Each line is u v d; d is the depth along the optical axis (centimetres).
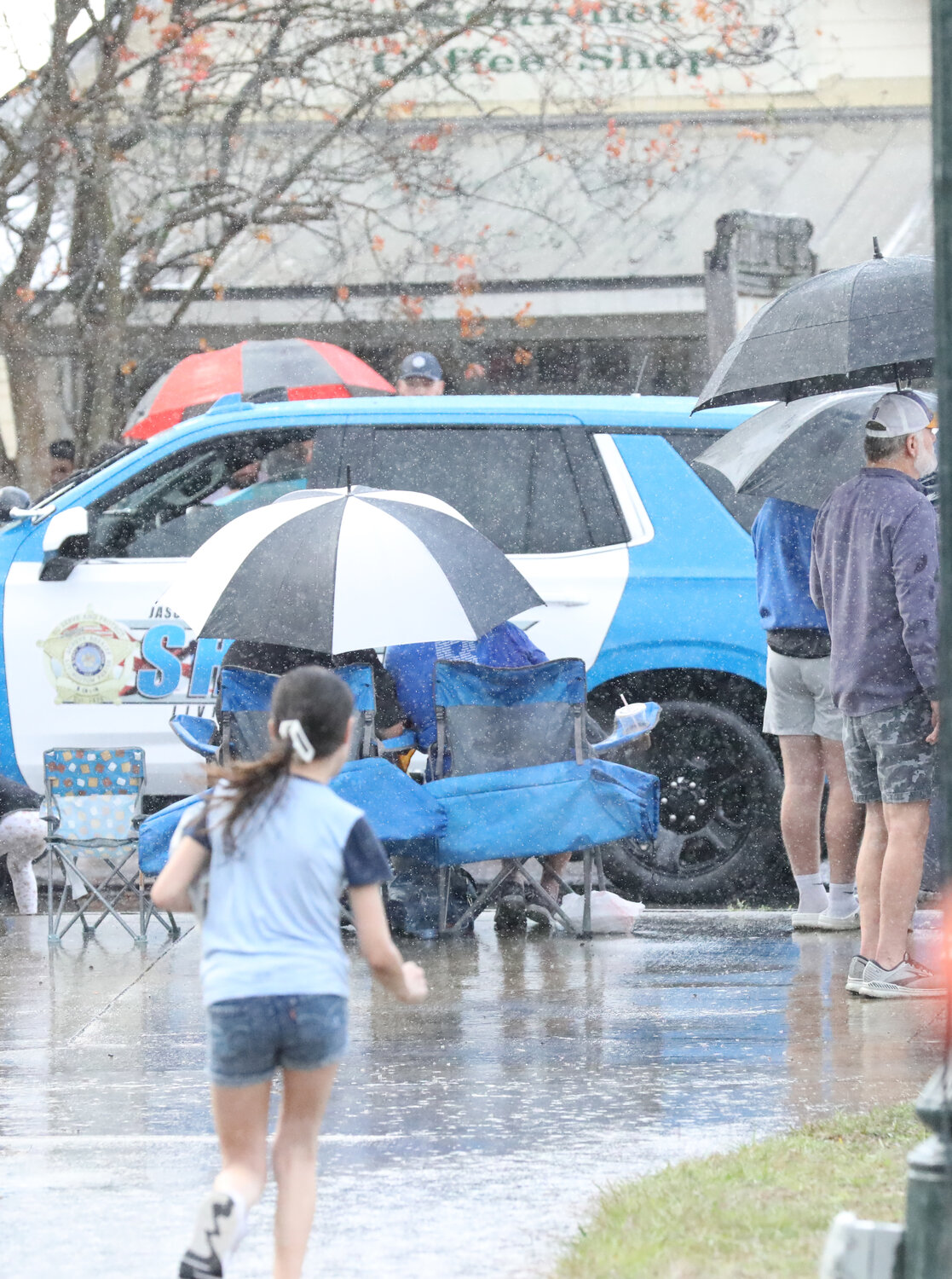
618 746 1852
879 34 4256
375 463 2117
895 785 1429
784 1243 811
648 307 4138
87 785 1912
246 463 2138
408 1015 1437
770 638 1830
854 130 4253
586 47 4097
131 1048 1338
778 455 1734
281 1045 755
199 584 1753
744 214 3594
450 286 4084
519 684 1802
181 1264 732
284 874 764
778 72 4231
